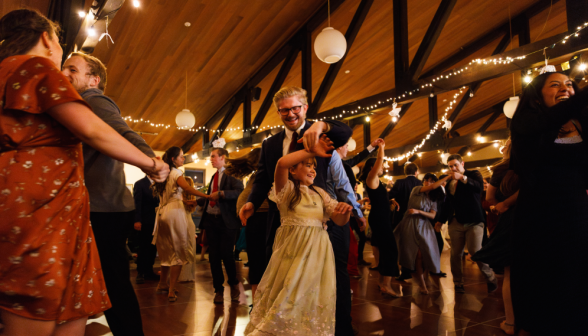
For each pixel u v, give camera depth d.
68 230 0.99
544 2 8.80
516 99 6.41
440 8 6.56
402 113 11.72
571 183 1.38
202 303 3.23
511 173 2.21
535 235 1.39
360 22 7.01
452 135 14.45
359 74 9.19
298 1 6.87
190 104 9.44
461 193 3.65
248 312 2.92
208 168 14.93
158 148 12.22
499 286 4.02
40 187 0.95
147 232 4.49
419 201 3.78
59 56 1.16
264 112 8.63
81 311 1.02
